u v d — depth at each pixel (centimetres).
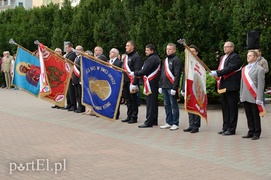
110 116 1059
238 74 967
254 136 938
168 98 1059
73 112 1353
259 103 908
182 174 663
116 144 880
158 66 1084
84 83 1043
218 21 1511
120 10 1916
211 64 1527
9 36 2597
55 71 1182
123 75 1070
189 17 1520
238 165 721
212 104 1495
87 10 2141
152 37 1591
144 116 1285
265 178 645
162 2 1644
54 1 3853
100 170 683
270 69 1402
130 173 667
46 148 836
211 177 648
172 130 1047
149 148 843
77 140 917
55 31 2244
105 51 1900
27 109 1434
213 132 1025
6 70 2394
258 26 1379
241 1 1520
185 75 960
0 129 1041
